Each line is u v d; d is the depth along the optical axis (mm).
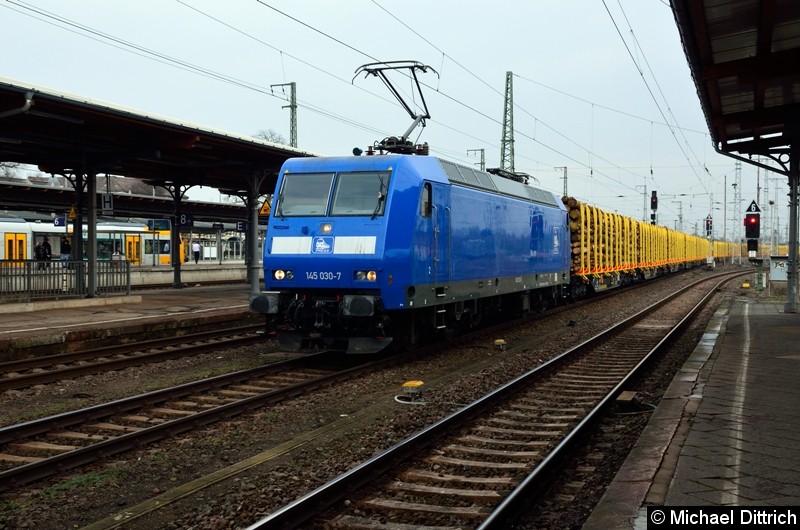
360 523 5457
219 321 17375
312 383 10523
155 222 35156
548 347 15078
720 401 8391
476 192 15312
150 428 7773
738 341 13906
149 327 15359
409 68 15836
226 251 59750
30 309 17547
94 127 16125
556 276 22125
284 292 12844
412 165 12734
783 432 6930
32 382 10805
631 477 5652
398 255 12102
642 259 41062
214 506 5809
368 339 12211
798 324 17062
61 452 7398
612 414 8945
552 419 8734
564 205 25484
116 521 5605
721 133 18891
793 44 12812
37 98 13172
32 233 36000
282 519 5227
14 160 19219
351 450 7355
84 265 19453
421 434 7297
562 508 5738
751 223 23125
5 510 5867
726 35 11867
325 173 12883
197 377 11523
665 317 22047
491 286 16219
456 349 14828
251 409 9211
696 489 5289
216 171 23156
